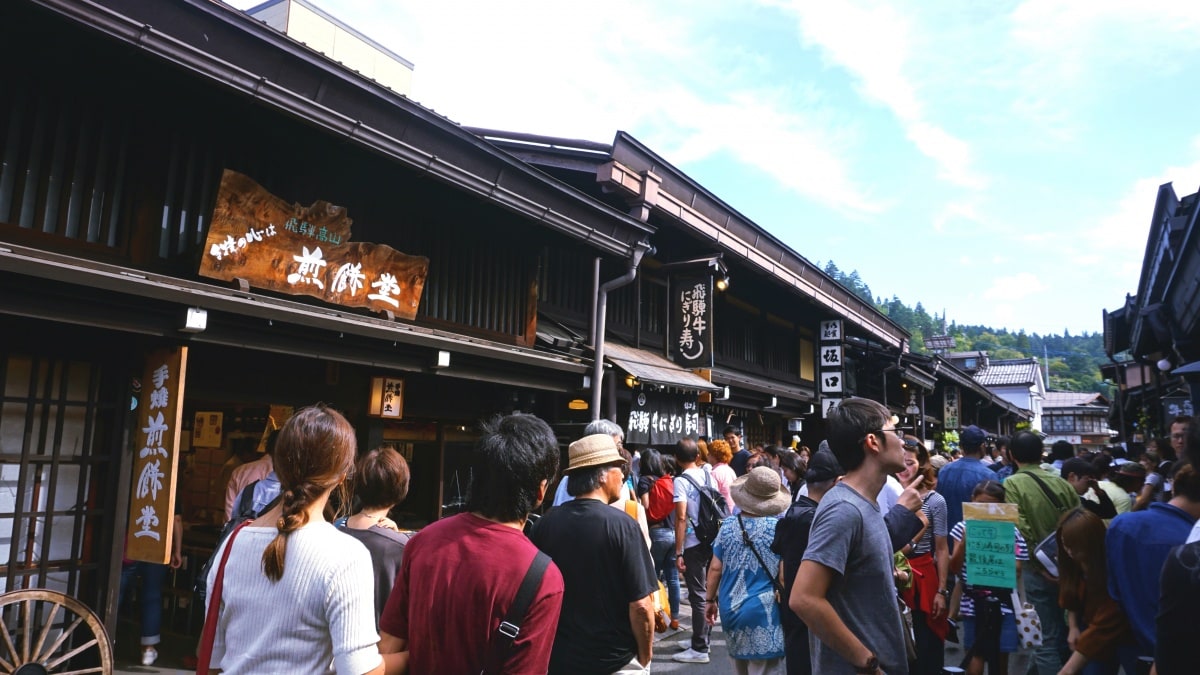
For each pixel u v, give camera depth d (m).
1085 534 3.93
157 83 4.91
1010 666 5.97
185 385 5.55
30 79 4.50
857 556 2.53
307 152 6.08
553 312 9.96
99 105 4.86
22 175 4.44
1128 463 7.71
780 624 4.21
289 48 4.98
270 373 6.18
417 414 7.61
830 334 17.48
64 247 4.60
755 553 4.32
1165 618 2.24
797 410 17.05
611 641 2.99
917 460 5.37
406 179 6.89
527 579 2.24
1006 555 4.21
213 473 8.36
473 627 2.20
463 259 7.90
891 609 2.55
